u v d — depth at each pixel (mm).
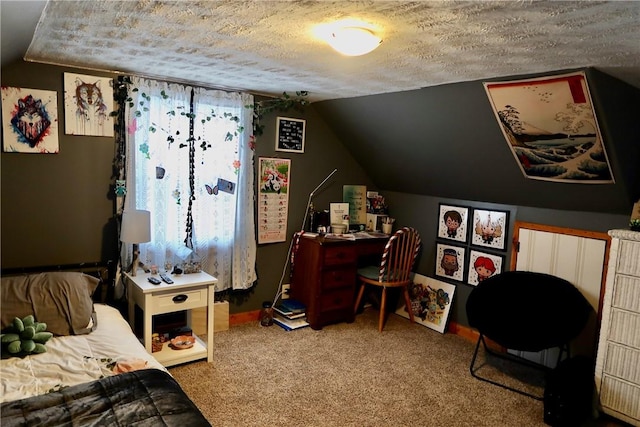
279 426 2385
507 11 1551
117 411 1647
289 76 2941
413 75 2656
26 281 2443
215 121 3498
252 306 3996
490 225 3691
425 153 3645
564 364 2756
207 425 1628
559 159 2779
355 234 4250
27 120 2777
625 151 2531
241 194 3699
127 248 3137
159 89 3199
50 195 2910
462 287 3924
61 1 1600
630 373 2523
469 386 2953
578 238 3125
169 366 2965
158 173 3225
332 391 2791
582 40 1809
